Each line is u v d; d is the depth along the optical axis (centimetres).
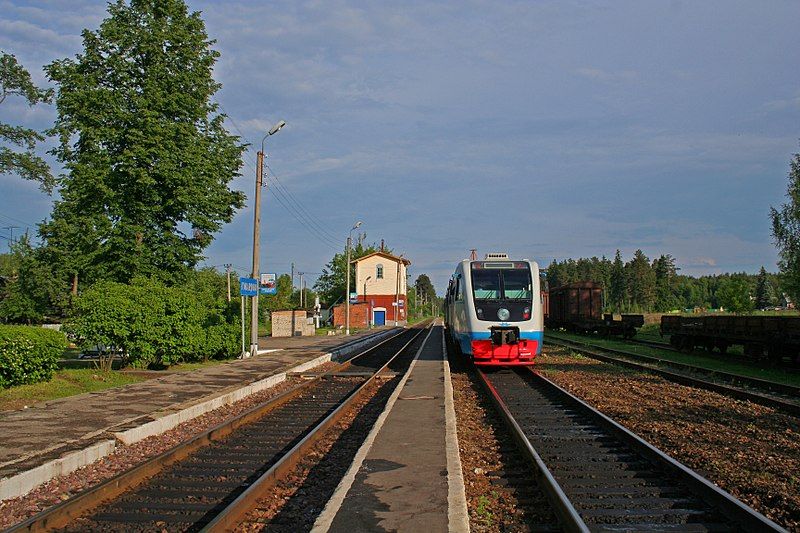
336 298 9281
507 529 634
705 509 679
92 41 2364
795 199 3272
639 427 1107
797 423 1134
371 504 642
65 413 1188
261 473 856
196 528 653
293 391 1631
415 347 3619
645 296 11081
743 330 2275
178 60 2500
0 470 775
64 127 2322
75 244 2397
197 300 2266
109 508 707
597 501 711
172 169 2370
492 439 1041
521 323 2009
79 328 1867
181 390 1527
